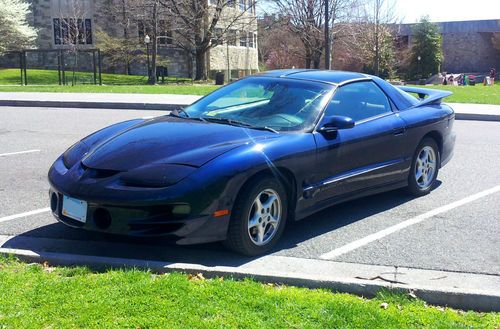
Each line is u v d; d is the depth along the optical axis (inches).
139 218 158.2
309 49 1712.6
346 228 207.9
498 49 2605.8
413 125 235.8
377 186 222.5
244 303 133.6
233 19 1572.3
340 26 1720.0
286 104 204.7
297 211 187.8
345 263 171.6
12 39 1608.0
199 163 164.1
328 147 193.9
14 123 498.6
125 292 137.3
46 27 1747.0
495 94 983.0
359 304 135.6
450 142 269.1
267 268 166.4
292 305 133.9
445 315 133.9
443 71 2657.5
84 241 187.3
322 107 201.9
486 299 140.0
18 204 234.2
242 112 206.5
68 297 134.5
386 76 2118.6
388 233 202.5
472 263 173.0
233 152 169.2
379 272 163.6
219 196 160.9
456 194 260.7
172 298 134.8
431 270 166.4
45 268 158.6
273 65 2290.8
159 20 1473.9
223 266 166.9
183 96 780.6
